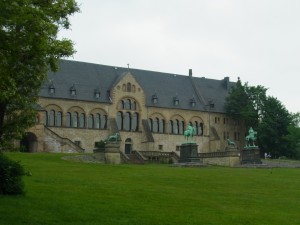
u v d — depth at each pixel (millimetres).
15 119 26984
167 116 114312
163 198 31406
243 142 124625
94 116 104812
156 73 121875
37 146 90188
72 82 105188
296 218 27078
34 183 34188
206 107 120688
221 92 128375
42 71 25609
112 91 107188
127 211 25562
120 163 77562
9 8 20719
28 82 25766
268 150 118875
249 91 122188
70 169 48688
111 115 106312
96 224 22156
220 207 29469
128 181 40906
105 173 47062
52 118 100062
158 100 114125
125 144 107375
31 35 21375
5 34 20953
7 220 21750
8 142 27203
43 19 22375
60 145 91688
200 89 124812
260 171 62844
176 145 114625
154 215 25031
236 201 32719
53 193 29828
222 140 121562
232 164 89062
